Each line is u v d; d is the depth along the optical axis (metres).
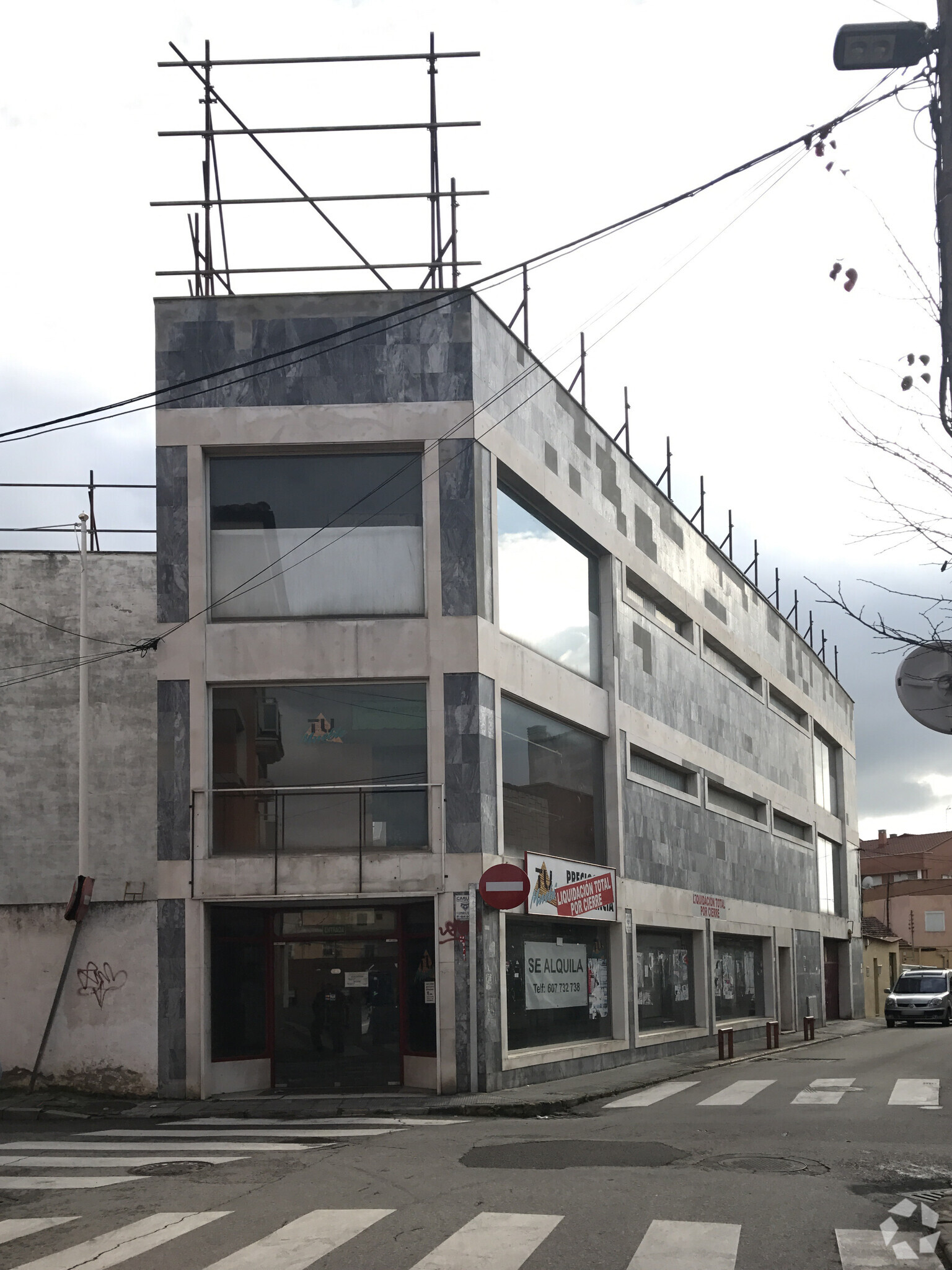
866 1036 38.00
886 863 94.44
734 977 37.59
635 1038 27.03
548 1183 11.14
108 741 26.91
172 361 21.61
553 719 24.88
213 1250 8.70
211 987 20.33
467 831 20.52
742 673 41.22
